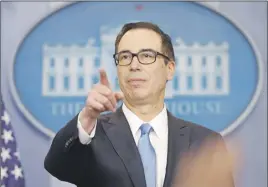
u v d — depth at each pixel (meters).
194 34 7.71
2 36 7.69
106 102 3.00
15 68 7.66
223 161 3.79
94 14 7.79
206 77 7.59
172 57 3.93
